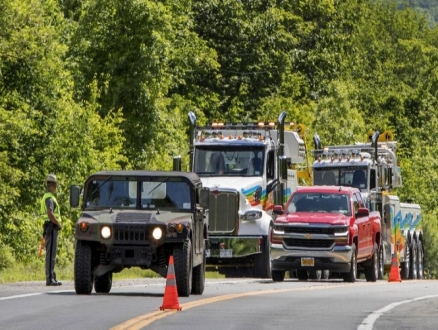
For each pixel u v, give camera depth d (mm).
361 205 79375
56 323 36031
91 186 50938
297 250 73375
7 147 87688
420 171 174625
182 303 45031
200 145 82125
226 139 82250
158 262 49031
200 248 51844
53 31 88938
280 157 82438
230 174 81188
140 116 109625
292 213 75438
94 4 109062
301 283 69188
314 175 94062
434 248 135750
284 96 166875
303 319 39156
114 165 100812
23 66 87062
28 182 90750
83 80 108312
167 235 48438
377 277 85500
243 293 53312
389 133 108625
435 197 170125
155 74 109125
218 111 156250
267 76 166000
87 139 95375
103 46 109062
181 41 130750
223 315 39969
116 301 45469
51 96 90812
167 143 116188
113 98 108562
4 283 58531
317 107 150000
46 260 56625
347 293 55906
